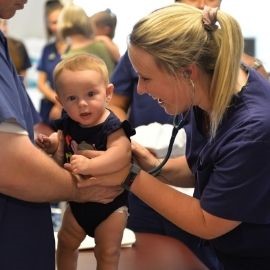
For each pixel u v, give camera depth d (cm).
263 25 454
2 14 113
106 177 125
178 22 121
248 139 120
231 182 122
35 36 558
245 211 124
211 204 125
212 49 122
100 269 137
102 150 128
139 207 193
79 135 131
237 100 128
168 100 128
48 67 385
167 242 173
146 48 120
